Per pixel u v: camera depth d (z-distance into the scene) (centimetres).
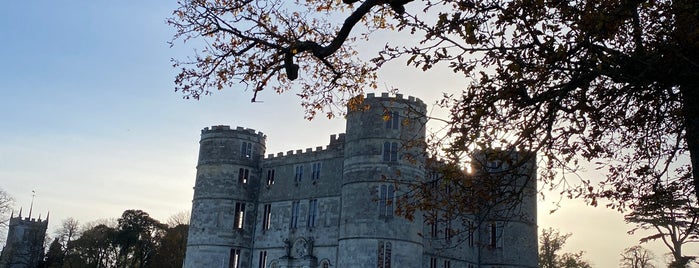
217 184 6462
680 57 1047
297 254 6016
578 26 1055
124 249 9962
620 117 1291
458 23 1104
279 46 1269
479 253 6147
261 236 6406
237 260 6350
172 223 12156
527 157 1141
